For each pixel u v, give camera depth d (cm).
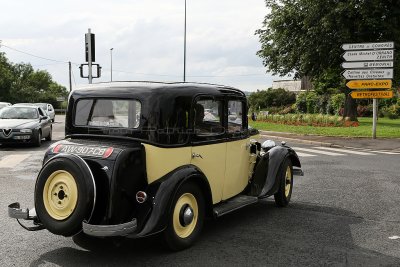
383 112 4075
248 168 652
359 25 2589
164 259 460
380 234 558
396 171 1073
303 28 2767
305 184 900
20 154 1343
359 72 1973
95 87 515
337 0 2633
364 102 4394
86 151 455
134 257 466
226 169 577
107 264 446
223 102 564
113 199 431
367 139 1916
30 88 7719
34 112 1681
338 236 548
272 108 5206
